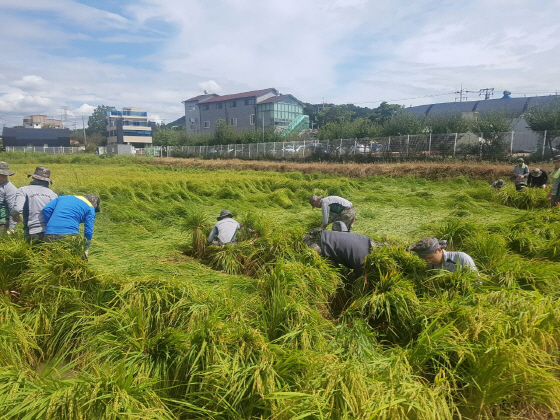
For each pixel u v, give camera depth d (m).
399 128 33.53
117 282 3.84
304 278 4.05
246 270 5.54
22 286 4.00
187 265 5.10
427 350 2.94
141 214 9.46
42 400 2.36
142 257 5.69
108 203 11.03
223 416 2.56
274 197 13.03
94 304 3.62
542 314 3.13
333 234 4.57
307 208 12.03
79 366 3.31
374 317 3.72
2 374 2.62
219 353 2.79
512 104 47.25
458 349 2.85
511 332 3.04
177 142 60.69
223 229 6.05
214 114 77.12
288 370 2.71
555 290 4.02
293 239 5.50
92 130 132.62
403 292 3.66
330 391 2.43
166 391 2.88
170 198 12.70
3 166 6.39
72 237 4.50
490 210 10.62
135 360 2.94
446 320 3.36
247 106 71.88
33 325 3.61
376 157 30.41
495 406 2.75
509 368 2.70
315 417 2.31
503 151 24.20
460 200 12.01
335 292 4.22
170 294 3.55
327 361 2.74
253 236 6.18
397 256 4.33
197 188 15.19
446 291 3.78
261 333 3.20
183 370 2.92
